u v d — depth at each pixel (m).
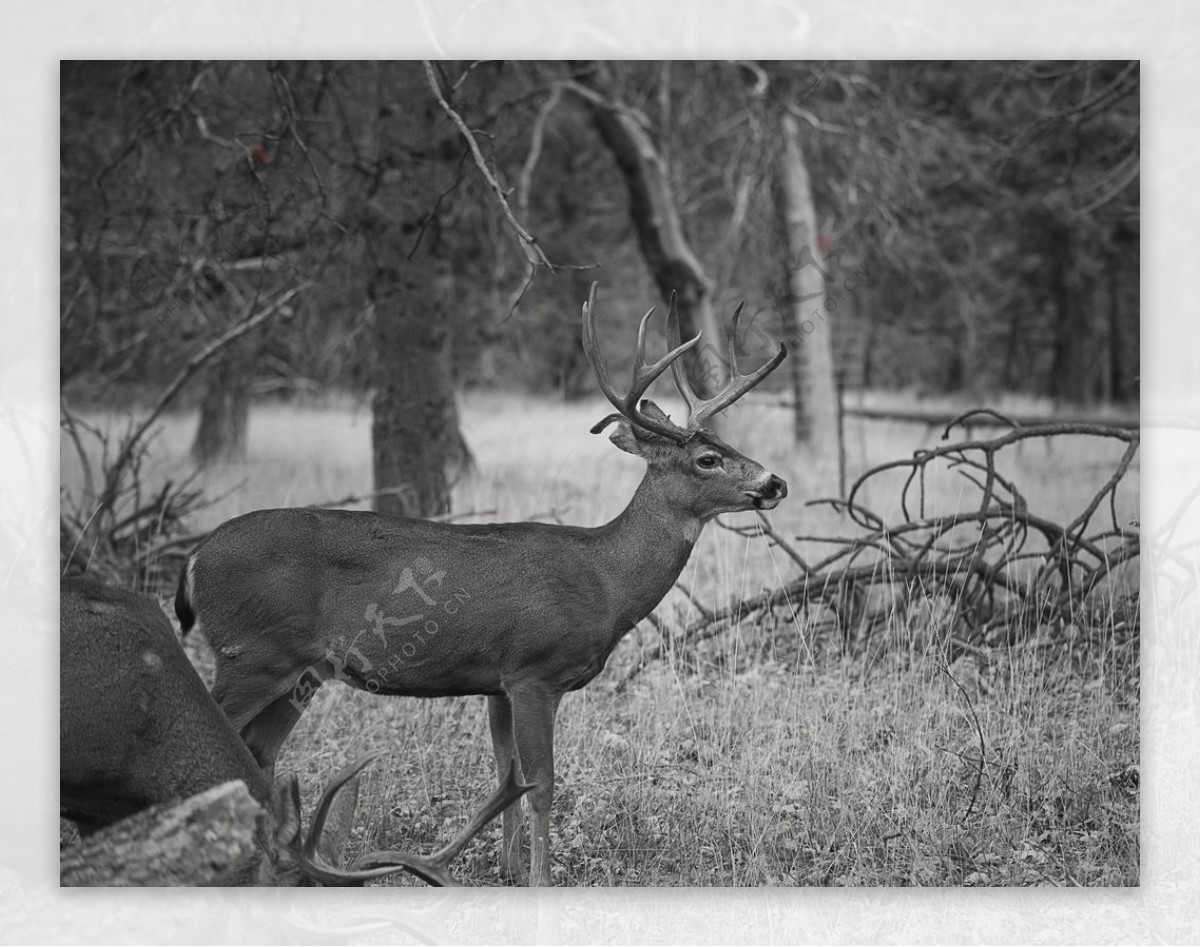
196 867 4.27
